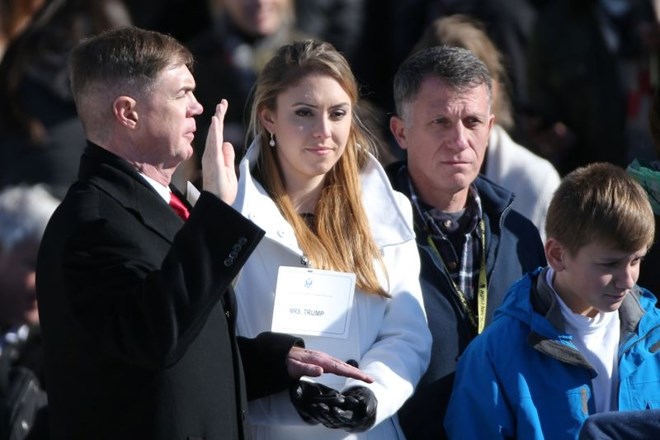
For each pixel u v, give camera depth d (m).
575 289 15.16
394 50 28.48
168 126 14.31
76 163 23.39
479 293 16.91
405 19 28.22
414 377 15.45
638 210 14.91
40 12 23.83
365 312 15.70
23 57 23.45
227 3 25.19
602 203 14.88
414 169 17.20
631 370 15.44
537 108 25.67
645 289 16.52
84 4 23.69
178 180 21.80
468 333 16.78
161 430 13.71
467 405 15.43
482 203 17.34
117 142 14.32
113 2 24.14
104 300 13.40
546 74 25.67
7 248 19.00
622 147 25.81
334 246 15.76
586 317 15.40
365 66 28.80
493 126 19.78
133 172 14.12
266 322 15.45
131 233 13.79
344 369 14.80
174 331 13.12
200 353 14.02
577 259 15.03
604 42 25.86
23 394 18.23
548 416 15.20
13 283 18.83
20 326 18.91
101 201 13.90
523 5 26.97
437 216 17.14
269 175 16.02
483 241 17.14
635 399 15.35
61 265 13.64
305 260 15.55
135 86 14.22
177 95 14.38
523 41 26.78
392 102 28.56
